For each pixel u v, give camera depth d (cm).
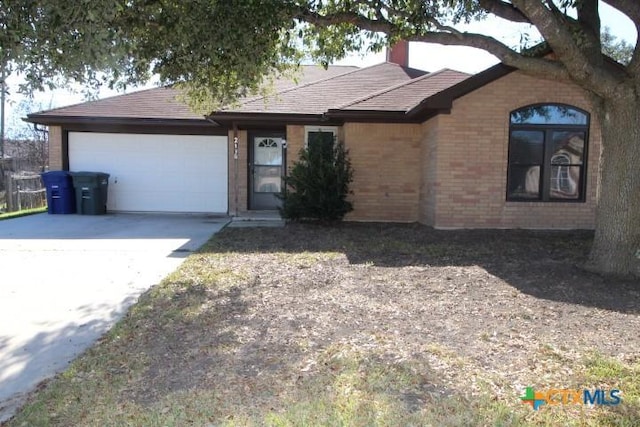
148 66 633
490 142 1033
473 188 1041
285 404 312
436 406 308
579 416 297
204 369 367
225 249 838
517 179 1050
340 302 525
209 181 1440
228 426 288
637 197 621
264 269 686
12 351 409
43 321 482
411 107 1120
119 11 489
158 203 1447
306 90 1380
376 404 310
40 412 309
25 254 808
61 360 391
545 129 1038
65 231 1061
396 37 675
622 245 626
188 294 566
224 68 661
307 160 1145
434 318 471
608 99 622
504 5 680
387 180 1199
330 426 286
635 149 618
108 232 1048
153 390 336
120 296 568
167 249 852
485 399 315
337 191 1138
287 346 407
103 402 320
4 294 577
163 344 417
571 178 1049
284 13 613
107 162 1438
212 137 1434
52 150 1422
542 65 634
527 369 358
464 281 607
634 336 421
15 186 1606
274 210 1429
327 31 756
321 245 866
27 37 406
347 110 1132
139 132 1428
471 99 1025
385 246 847
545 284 587
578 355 380
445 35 647
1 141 2647
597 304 509
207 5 559
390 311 493
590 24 659
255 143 1422
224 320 473
